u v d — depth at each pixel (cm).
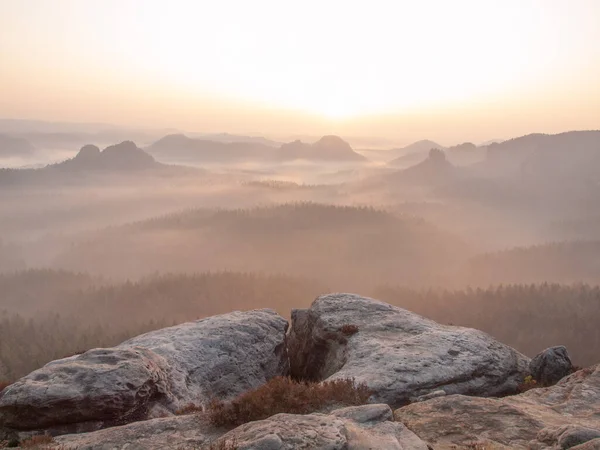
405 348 2184
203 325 2630
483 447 1175
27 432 1470
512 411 1409
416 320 2675
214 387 2202
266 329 2753
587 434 1152
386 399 1780
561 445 1141
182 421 1331
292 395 1373
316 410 1369
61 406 1489
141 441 1221
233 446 1052
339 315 2730
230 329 2589
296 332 3138
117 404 1558
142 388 1659
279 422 1145
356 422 1201
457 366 2028
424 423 1339
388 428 1177
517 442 1216
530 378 2130
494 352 2245
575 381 1781
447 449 1177
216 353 2358
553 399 1647
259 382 2445
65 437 1306
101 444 1216
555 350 2200
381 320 2652
